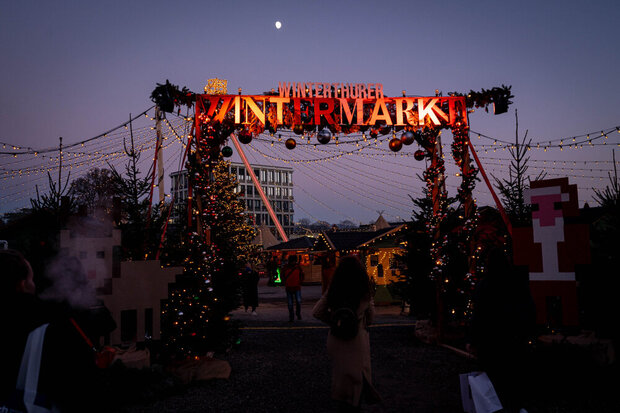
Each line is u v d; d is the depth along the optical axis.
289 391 6.06
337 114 9.11
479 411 4.21
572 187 6.04
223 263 8.50
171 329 6.80
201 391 6.00
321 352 8.85
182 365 6.61
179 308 6.92
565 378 5.43
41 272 3.88
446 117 9.41
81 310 3.12
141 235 7.10
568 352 5.71
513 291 4.43
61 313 1.92
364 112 9.32
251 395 5.85
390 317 15.62
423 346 9.35
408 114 9.34
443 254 9.55
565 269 6.02
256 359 8.19
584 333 6.91
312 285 38.00
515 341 4.32
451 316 9.71
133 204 7.32
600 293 6.53
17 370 1.74
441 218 9.67
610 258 6.57
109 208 7.21
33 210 6.41
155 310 5.73
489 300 4.43
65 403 1.75
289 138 9.64
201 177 8.38
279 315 16.20
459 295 9.34
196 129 8.43
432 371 7.12
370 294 4.54
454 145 9.59
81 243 5.03
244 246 24.39
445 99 9.43
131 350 6.35
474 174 9.38
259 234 47.72
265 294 28.47
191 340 7.02
